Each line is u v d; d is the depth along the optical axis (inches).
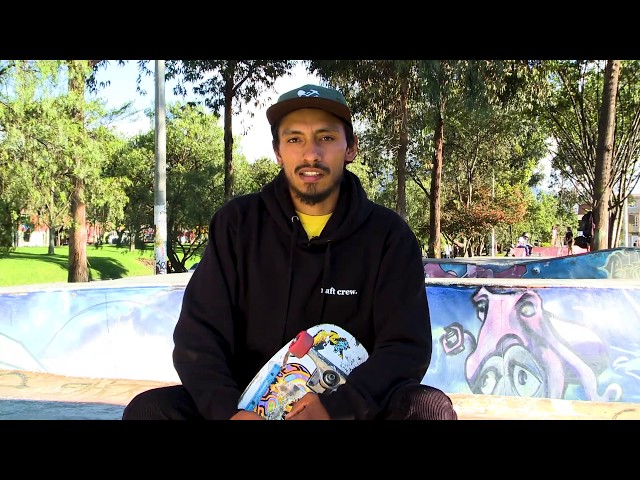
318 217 77.2
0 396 185.0
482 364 210.8
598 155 691.4
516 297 214.5
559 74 909.8
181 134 1275.8
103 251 1392.7
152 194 1109.1
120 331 238.2
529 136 1266.0
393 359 69.4
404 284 74.1
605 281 240.2
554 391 203.3
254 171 1736.0
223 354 70.9
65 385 203.0
